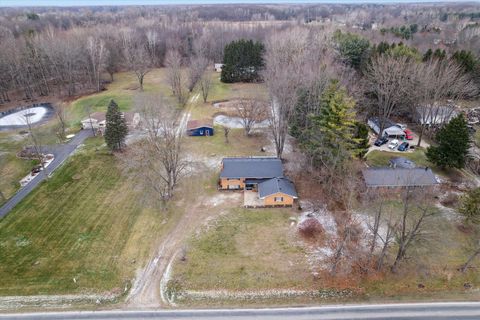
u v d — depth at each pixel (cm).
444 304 3123
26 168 5334
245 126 6372
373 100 6556
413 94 6162
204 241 3828
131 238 3875
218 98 8319
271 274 3412
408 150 5722
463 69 6500
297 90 5281
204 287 3278
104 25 13775
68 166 5359
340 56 7750
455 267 3488
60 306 3089
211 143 6081
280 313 3042
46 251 3694
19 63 8800
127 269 3478
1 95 8738
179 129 6588
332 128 4262
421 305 3114
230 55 9319
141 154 5466
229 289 3259
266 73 6812
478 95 6844
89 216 4231
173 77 8200
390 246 3716
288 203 4366
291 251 3691
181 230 3997
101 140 6228
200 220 4156
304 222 4075
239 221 4131
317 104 5019
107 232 3966
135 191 4712
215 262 3550
